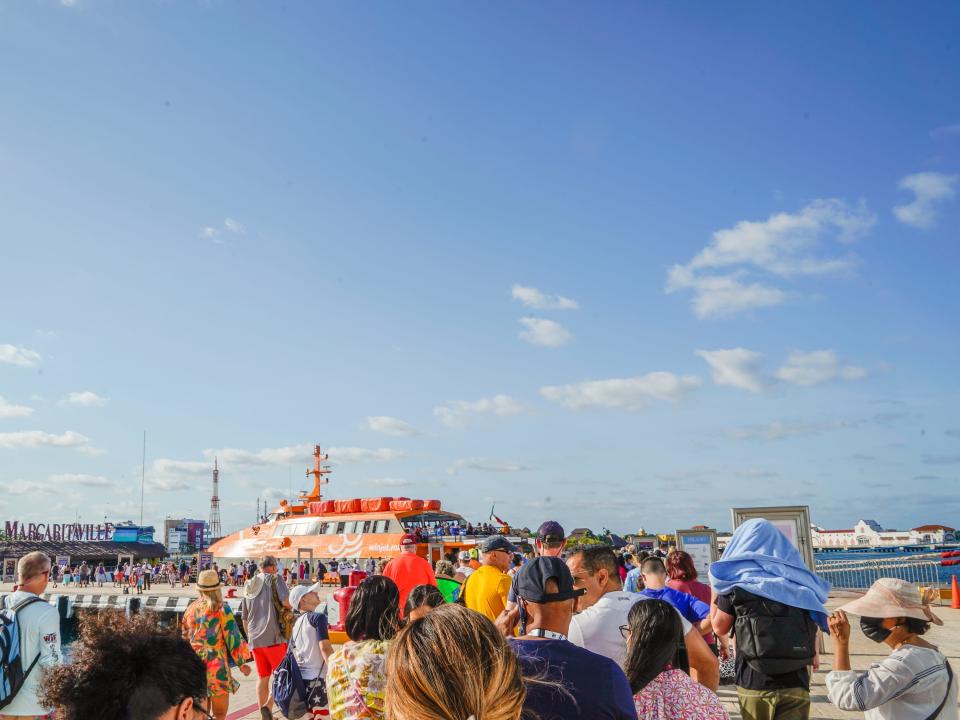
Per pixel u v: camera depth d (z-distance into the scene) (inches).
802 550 483.2
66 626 595.2
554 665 121.5
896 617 167.8
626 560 688.4
